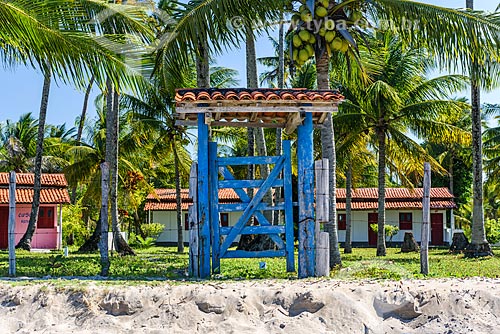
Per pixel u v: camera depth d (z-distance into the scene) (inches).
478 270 562.3
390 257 926.4
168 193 1697.8
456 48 564.1
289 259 485.4
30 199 1325.0
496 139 1546.5
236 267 586.6
